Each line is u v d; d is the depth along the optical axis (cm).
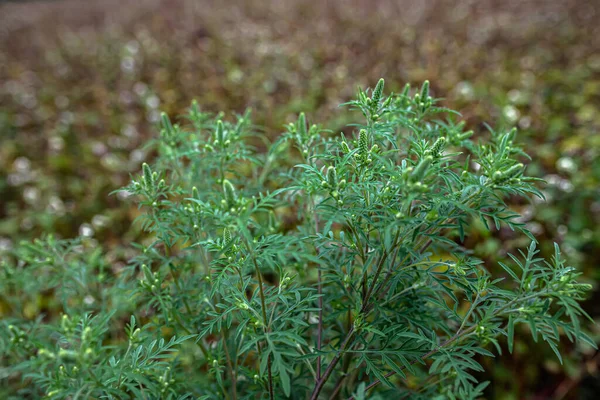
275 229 230
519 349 321
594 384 322
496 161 161
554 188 405
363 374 220
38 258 253
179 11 1116
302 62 718
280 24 947
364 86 589
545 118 484
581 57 644
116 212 450
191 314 219
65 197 505
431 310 214
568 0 893
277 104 590
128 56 830
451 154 162
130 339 172
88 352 142
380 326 187
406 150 199
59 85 768
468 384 153
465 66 634
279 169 252
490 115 477
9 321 225
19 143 601
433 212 153
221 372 209
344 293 195
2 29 1205
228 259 166
